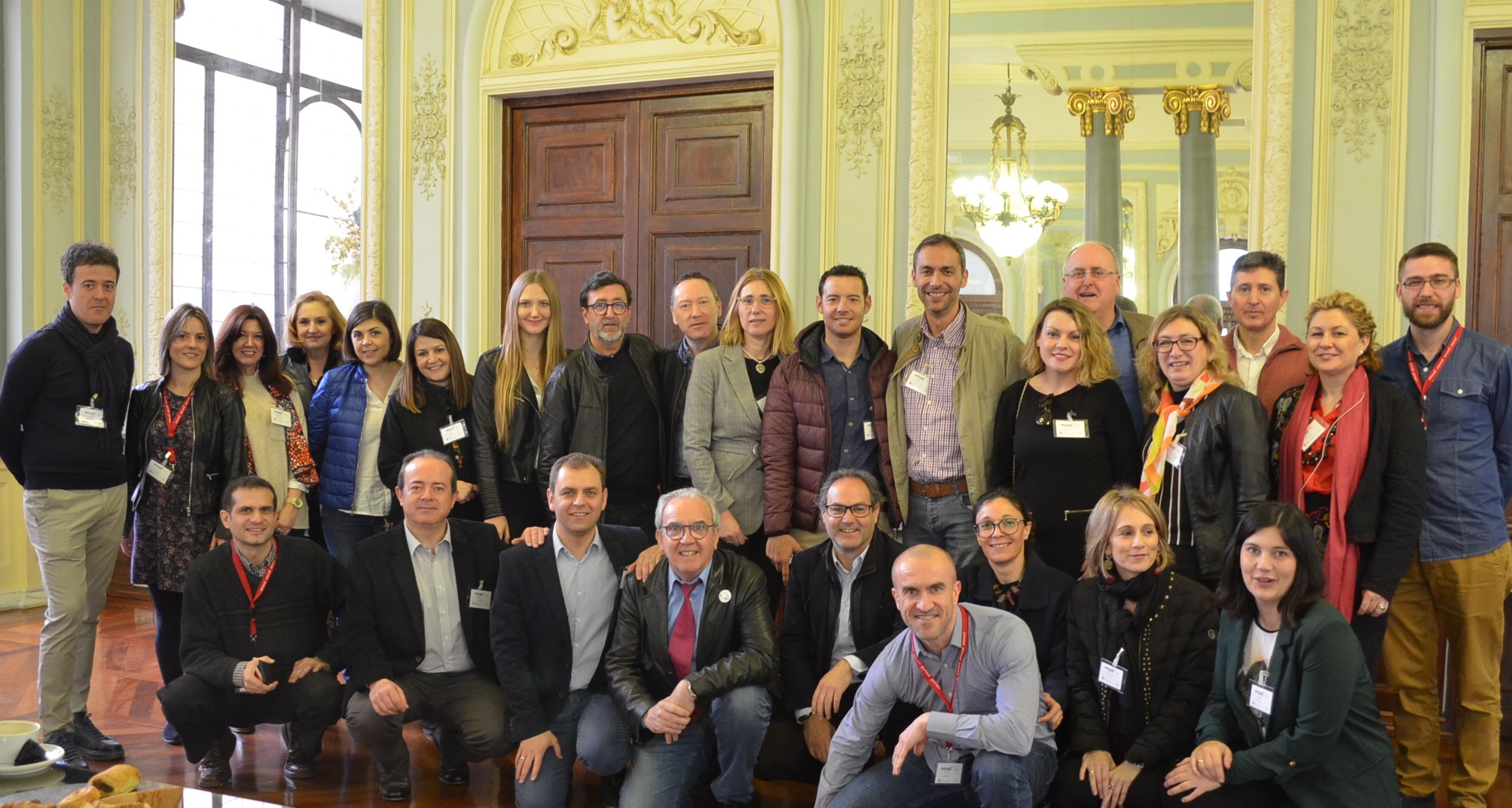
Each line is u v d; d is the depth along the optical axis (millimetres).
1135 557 3217
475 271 6004
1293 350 3689
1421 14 4578
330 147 6582
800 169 5395
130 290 6879
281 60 6691
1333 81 4664
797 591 3676
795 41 5363
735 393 3963
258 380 4383
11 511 6621
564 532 3699
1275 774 2955
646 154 5809
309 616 3957
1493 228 4621
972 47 5109
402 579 3783
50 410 3949
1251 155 4762
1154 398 3607
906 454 3828
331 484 4469
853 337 3871
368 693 3699
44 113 6758
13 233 6719
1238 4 4762
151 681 4980
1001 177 5078
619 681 3564
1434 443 3498
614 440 4078
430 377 4273
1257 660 3074
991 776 3074
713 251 5676
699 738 3537
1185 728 3176
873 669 3289
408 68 6109
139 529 4148
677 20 5656
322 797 3719
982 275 5109
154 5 6750
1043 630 3414
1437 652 3785
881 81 5270
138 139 6832
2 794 2533
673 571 3609
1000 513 3375
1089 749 3215
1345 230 4660
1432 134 4559
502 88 5961
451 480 3803
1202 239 4820
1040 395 3648
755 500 3977
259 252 6793
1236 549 3094
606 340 4055
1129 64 4898
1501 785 3830
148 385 4215
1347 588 3334
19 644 5691
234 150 6801
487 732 3658
